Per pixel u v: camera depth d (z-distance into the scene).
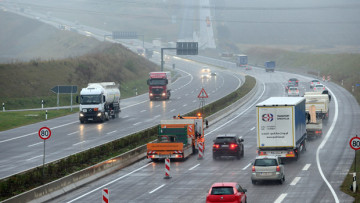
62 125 169.50
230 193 57.19
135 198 71.19
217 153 104.75
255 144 126.75
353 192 70.56
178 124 112.50
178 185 80.06
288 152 98.50
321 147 119.81
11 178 75.12
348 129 149.12
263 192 72.12
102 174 91.75
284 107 97.69
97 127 161.62
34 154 114.19
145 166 101.38
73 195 75.69
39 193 70.38
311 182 79.44
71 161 94.31
